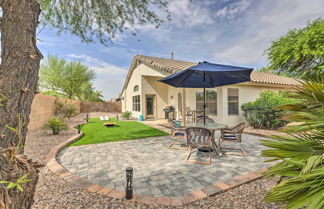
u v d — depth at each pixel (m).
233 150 4.95
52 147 5.06
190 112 11.45
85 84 22.34
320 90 1.92
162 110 14.33
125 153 4.67
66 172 3.20
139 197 2.35
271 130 7.59
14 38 1.35
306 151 1.61
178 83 5.87
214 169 3.51
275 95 8.29
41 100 9.05
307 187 1.28
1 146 1.20
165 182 2.95
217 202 2.24
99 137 6.81
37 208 2.09
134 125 10.34
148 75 12.46
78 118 15.71
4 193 1.06
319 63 8.48
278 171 1.60
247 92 10.02
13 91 1.30
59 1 4.09
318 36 7.48
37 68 1.50
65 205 2.17
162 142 5.96
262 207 2.10
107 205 2.18
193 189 2.71
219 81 5.88
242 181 2.77
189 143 4.16
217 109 9.59
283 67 10.02
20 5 1.39
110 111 25.97
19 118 1.32
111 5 4.35
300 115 1.95
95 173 3.34
